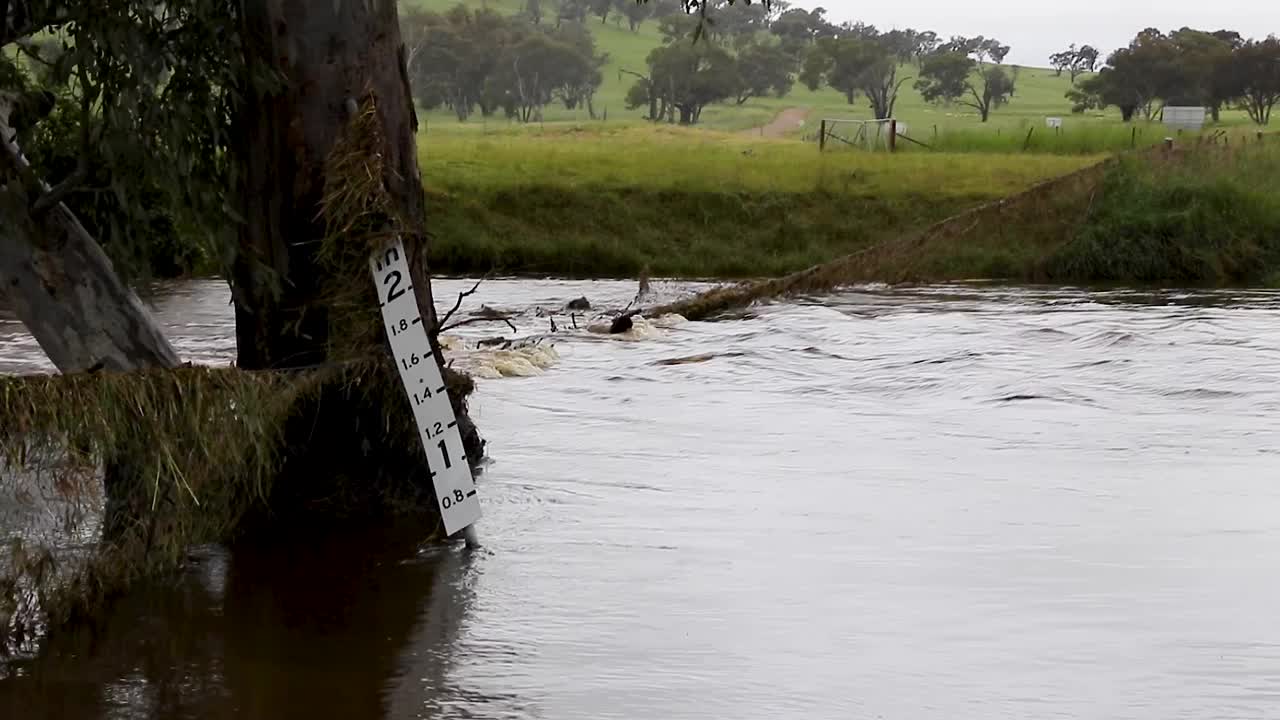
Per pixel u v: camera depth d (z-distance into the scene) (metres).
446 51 122.12
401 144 8.68
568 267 31.20
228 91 8.41
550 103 144.25
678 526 8.84
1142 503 9.45
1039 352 17.25
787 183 35.06
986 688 6.10
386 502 8.84
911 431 12.18
